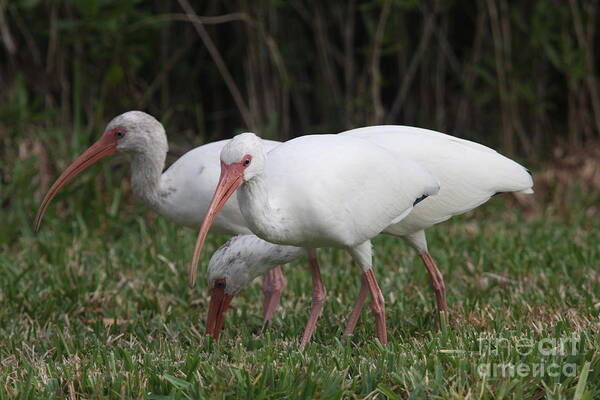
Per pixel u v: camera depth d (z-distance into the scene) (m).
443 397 6.77
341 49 18.09
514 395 6.75
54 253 12.53
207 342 8.73
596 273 11.05
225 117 18.48
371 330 9.55
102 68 16.64
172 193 10.62
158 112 17.73
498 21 17.77
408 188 8.68
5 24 15.76
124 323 9.96
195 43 17.98
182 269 11.80
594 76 17.92
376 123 16.48
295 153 8.25
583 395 6.65
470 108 18.14
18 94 15.25
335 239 8.35
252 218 7.97
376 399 6.91
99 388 7.20
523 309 9.66
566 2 17.56
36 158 14.66
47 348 8.98
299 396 6.92
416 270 11.59
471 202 9.42
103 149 10.82
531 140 18.23
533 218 15.44
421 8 17.23
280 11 17.36
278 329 9.64
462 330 8.66
